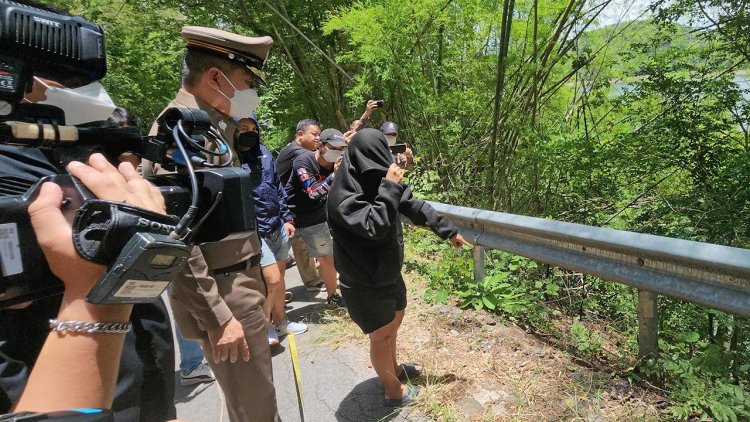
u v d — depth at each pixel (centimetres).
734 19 590
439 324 377
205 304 187
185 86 218
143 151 115
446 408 279
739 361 320
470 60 691
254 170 288
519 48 663
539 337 353
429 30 662
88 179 81
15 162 89
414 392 295
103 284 74
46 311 97
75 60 88
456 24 679
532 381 294
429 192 657
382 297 266
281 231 400
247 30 1017
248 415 221
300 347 385
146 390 115
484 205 619
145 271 77
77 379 75
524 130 594
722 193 528
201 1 988
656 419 248
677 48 656
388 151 271
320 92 976
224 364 214
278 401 316
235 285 213
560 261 320
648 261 262
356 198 258
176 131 116
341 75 927
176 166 133
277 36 943
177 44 1092
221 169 136
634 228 571
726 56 638
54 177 79
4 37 78
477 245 409
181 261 83
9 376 91
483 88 653
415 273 489
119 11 1025
